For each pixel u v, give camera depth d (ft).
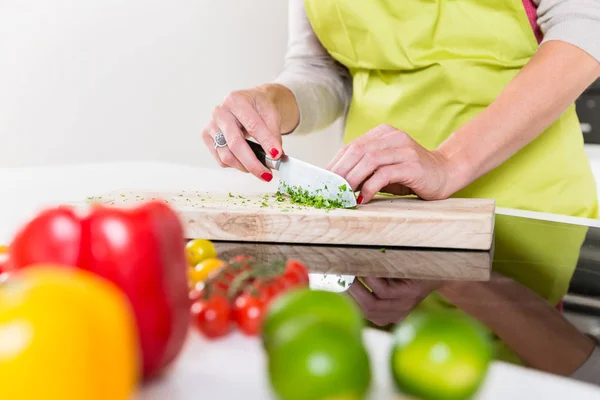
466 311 2.55
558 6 4.33
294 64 5.92
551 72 4.20
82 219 1.96
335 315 1.87
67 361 1.58
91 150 8.33
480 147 4.24
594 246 3.47
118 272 1.93
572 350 2.22
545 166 4.86
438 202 4.08
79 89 8.11
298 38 5.95
